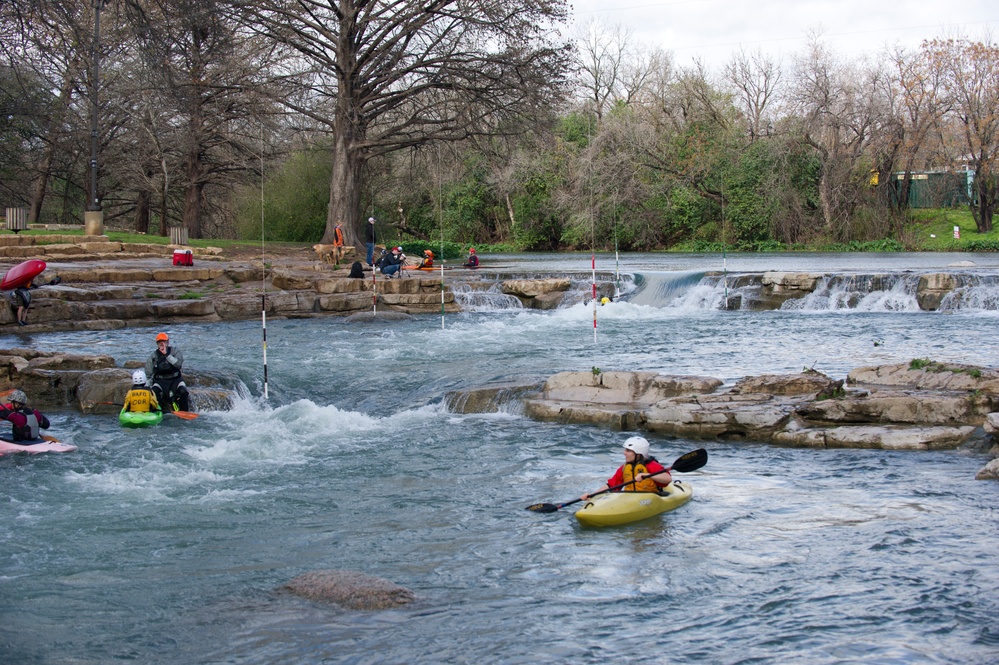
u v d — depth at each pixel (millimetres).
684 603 7461
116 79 47500
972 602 7270
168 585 8227
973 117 55125
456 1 40812
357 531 9758
